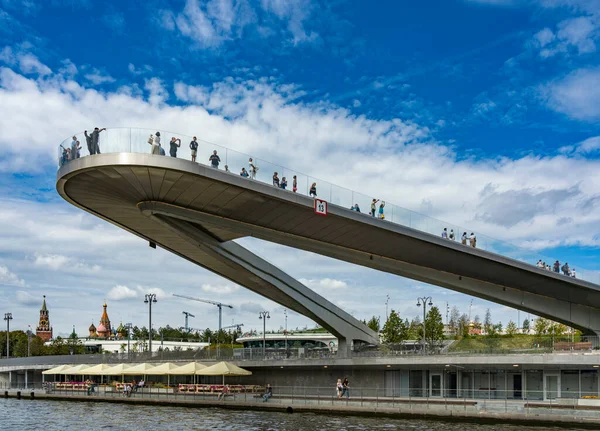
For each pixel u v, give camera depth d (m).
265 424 30.89
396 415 33.53
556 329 78.81
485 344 40.50
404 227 42.62
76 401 48.38
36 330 179.75
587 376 37.91
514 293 52.78
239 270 49.22
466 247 45.16
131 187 35.28
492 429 28.23
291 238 43.19
